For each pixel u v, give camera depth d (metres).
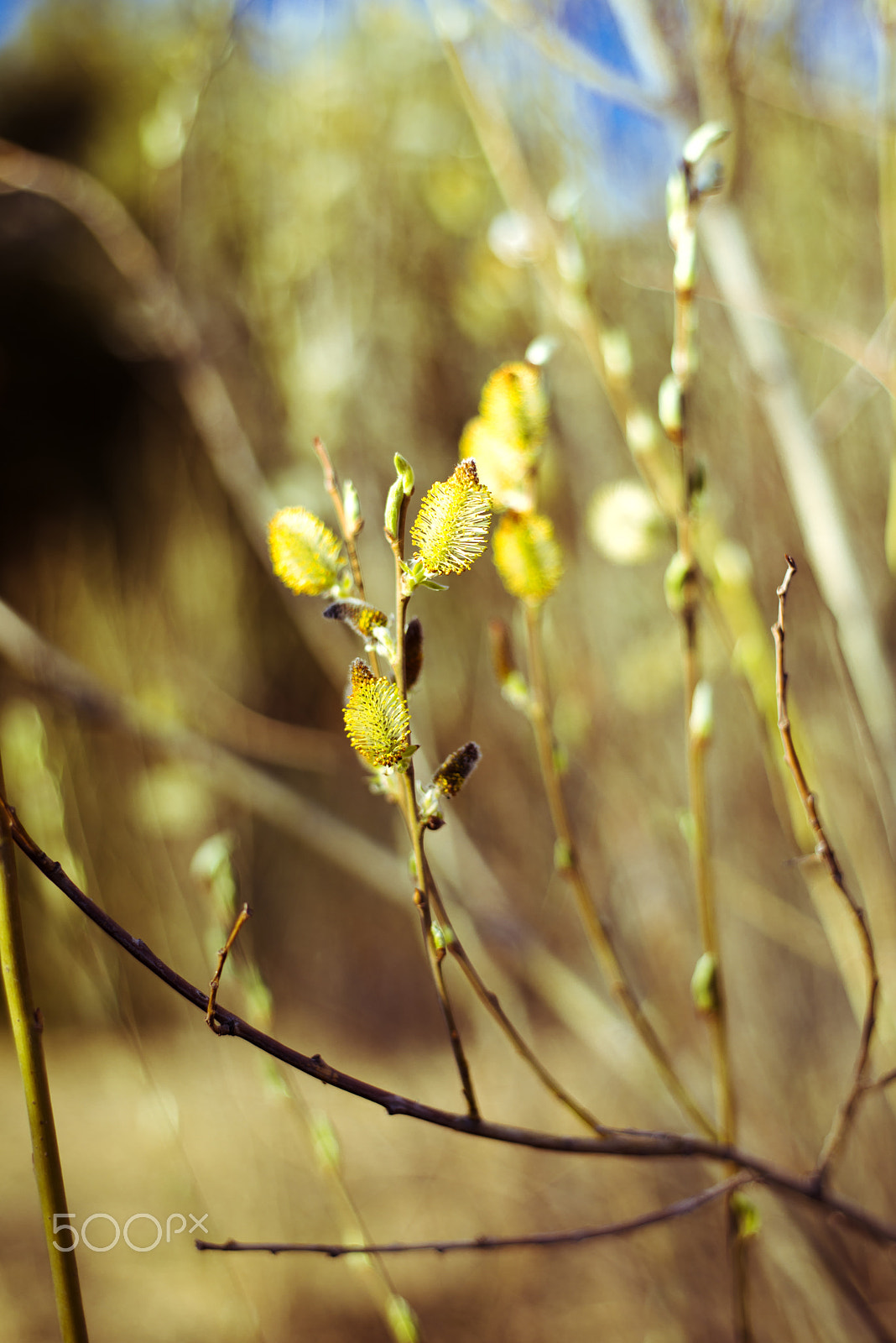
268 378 1.84
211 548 2.93
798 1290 1.32
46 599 2.66
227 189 1.87
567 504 1.62
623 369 0.88
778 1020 1.55
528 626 0.79
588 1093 1.76
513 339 1.66
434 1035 2.70
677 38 1.03
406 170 1.79
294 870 3.03
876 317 1.67
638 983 1.69
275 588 2.99
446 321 1.83
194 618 2.85
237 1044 2.00
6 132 3.75
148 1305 1.82
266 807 1.23
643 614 1.62
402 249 1.79
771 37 1.16
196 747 1.21
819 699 1.45
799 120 1.73
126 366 3.82
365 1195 2.03
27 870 1.64
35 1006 0.68
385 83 1.79
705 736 0.79
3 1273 2.14
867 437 1.64
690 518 0.79
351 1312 1.81
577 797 1.75
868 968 0.76
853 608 1.10
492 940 1.29
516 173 1.07
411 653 0.70
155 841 2.09
